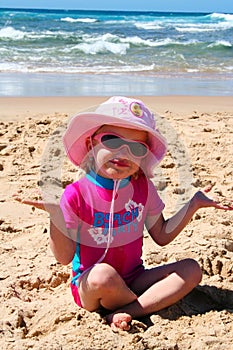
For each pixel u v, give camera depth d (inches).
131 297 71.7
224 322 72.2
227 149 137.3
